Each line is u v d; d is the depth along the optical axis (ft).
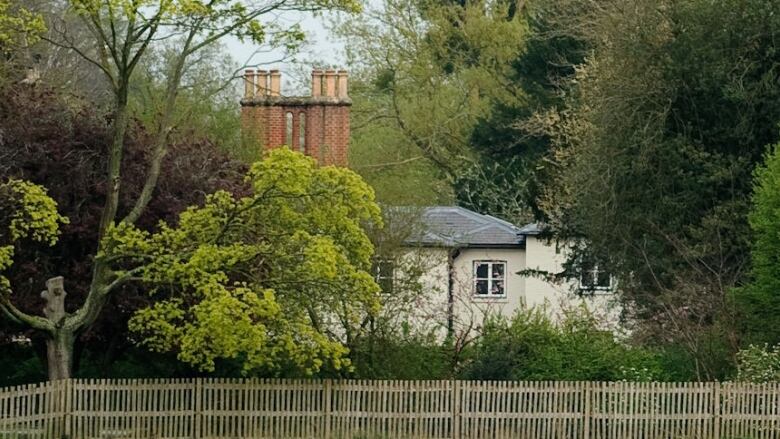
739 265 368.89
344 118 508.53
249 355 276.41
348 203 291.58
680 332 338.13
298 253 287.28
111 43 308.40
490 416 297.33
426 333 365.20
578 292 453.99
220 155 353.51
